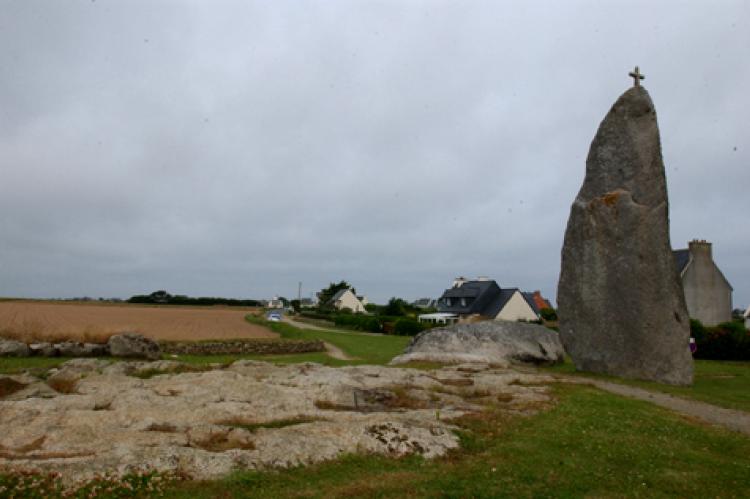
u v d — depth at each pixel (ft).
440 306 290.35
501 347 90.12
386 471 31.99
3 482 26.86
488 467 33.24
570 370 79.92
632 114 73.51
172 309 388.78
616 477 32.71
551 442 38.58
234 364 71.46
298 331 169.99
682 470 34.40
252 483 29.17
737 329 114.01
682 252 193.67
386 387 56.80
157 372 65.46
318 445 34.78
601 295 73.87
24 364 78.59
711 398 59.06
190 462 30.68
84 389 51.93
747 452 39.04
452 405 50.26
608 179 74.79
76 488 26.96
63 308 296.92
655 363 68.74
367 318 226.17
